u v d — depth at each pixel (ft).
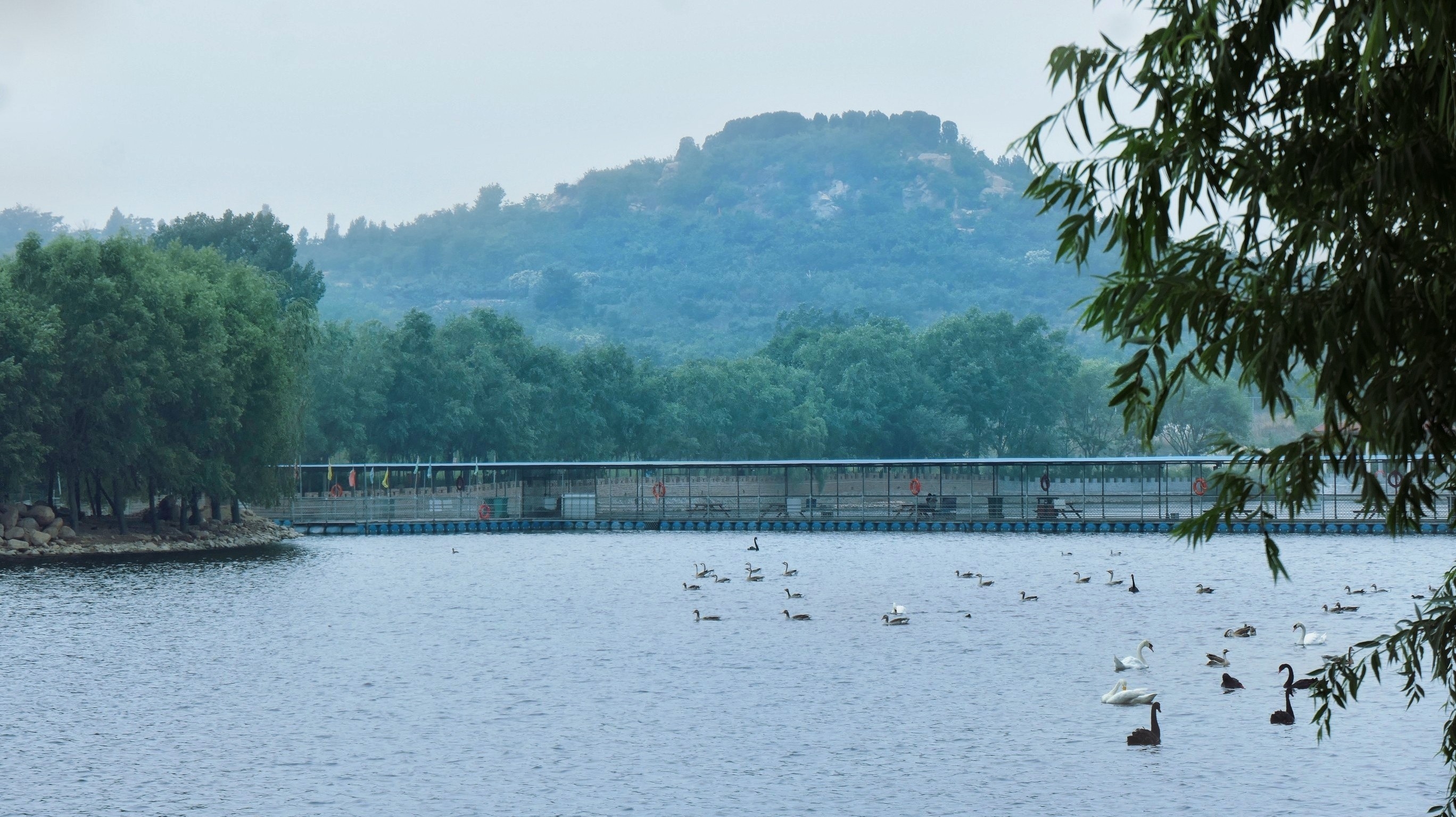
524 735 162.20
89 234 384.27
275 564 367.04
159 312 376.68
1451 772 138.72
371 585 321.11
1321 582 314.14
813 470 532.73
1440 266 44.50
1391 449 44.09
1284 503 48.93
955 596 293.84
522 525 504.84
